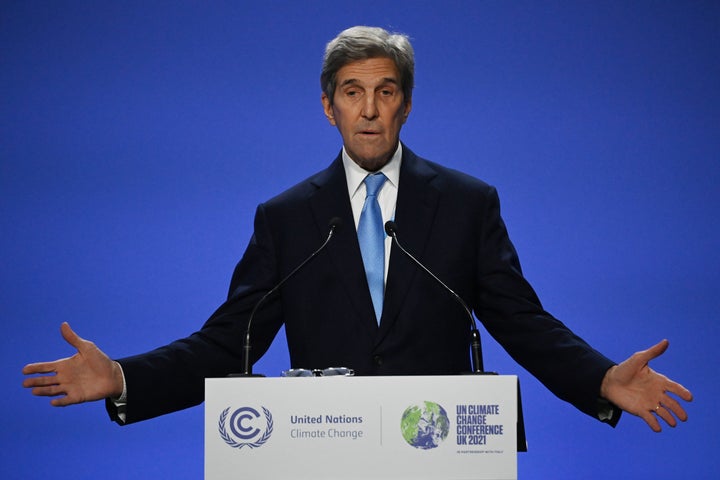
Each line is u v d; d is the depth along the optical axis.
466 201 9.62
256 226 9.88
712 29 15.00
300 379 6.62
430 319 9.16
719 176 14.84
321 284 9.30
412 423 6.54
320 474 6.53
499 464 6.53
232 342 9.27
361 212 9.55
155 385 8.57
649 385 7.88
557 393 8.67
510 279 9.34
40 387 7.90
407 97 9.69
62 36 15.09
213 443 6.62
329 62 9.45
